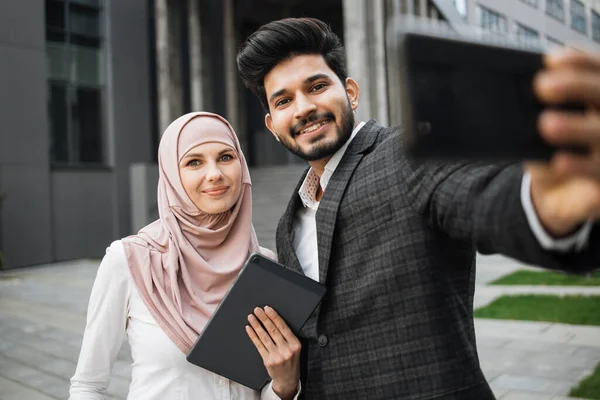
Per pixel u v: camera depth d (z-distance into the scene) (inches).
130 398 65.4
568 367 162.9
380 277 50.7
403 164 48.7
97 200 582.9
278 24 56.1
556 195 26.5
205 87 601.3
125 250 69.3
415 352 48.9
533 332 200.8
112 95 592.4
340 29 644.1
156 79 644.1
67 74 565.9
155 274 69.0
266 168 571.5
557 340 189.5
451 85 24.2
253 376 61.0
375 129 58.6
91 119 586.2
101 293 67.3
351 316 52.7
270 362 56.8
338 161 58.5
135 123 611.8
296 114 55.9
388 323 50.5
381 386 50.4
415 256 49.1
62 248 557.6
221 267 72.0
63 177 560.7
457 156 24.2
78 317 283.1
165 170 74.2
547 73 21.5
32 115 537.0
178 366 64.8
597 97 20.6
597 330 196.7
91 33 583.2
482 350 185.8
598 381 147.9
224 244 74.9
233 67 609.6
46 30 550.9
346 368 52.9
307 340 60.1
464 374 48.5
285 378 58.2
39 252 540.1
